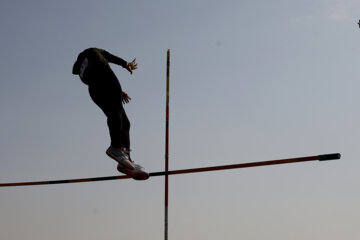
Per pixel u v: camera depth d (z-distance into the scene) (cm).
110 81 505
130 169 526
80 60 521
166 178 749
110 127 511
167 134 746
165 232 756
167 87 761
